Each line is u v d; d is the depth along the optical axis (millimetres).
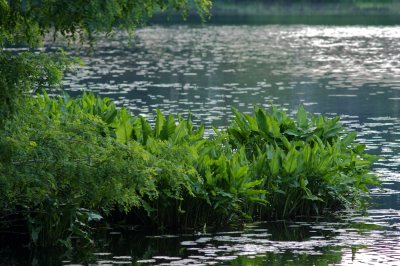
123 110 17922
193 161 16109
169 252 14375
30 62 13430
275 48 69375
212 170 16281
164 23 107188
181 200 15961
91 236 15492
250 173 16656
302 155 17203
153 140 15672
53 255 14297
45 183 13695
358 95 37781
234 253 14250
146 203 15617
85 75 45656
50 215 14641
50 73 13586
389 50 67375
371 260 13773
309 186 17219
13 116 13281
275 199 16844
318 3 133125
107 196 14156
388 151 23203
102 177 13898
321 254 14148
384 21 109875
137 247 14727
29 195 13891
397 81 44312
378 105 33969
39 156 13805
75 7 13086
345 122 28938
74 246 14852
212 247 14656
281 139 17953
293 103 34656
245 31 91625
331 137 18875
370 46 71500
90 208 15609
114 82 42125
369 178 18281
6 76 13164
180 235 15523
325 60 58281
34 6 13430
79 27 13633
